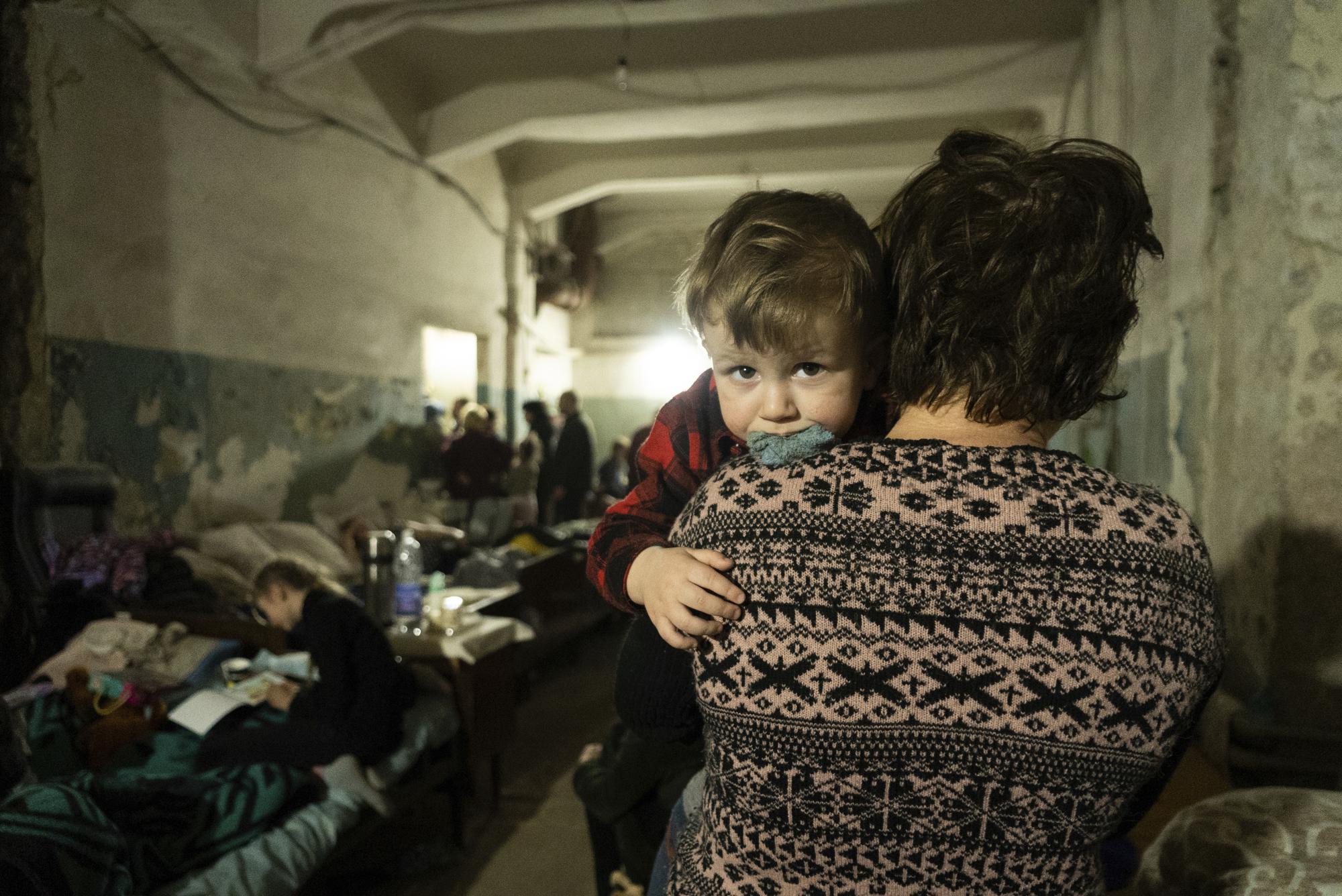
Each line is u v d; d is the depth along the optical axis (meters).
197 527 5.20
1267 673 2.13
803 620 0.62
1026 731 0.60
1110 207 0.68
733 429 0.81
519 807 3.44
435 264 7.82
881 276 0.74
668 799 1.79
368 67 6.59
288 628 2.74
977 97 6.30
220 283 5.30
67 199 4.23
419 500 7.37
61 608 3.38
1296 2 2.05
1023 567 0.62
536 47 6.70
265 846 2.19
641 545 0.79
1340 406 2.04
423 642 3.18
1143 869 1.34
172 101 4.88
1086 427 4.79
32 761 2.40
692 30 6.32
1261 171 2.24
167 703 2.59
